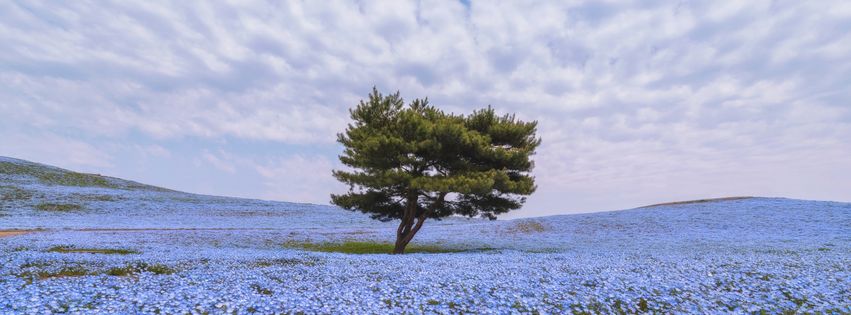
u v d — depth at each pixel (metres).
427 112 27.84
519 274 12.67
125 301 8.23
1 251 18.25
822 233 33.59
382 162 24.98
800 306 8.82
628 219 46.41
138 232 34.12
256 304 8.16
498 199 27.67
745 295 9.60
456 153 25.73
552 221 47.00
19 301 7.56
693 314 8.22
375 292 9.91
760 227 38.12
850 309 8.41
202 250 21.31
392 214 29.53
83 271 12.86
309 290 9.98
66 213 47.12
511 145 27.34
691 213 47.97
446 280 11.41
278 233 37.00
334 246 30.45
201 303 8.04
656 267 14.25
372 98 27.44
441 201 27.25
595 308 8.83
